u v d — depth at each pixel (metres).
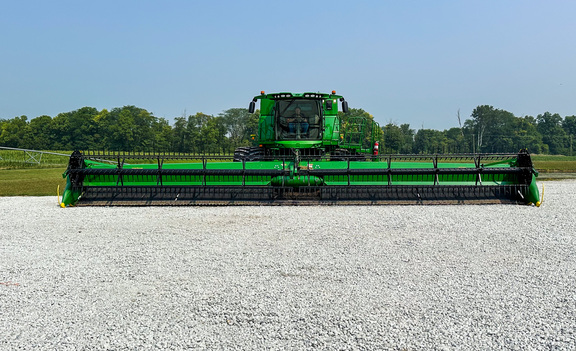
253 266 6.59
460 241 8.16
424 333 4.38
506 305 5.06
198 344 4.18
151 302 5.20
